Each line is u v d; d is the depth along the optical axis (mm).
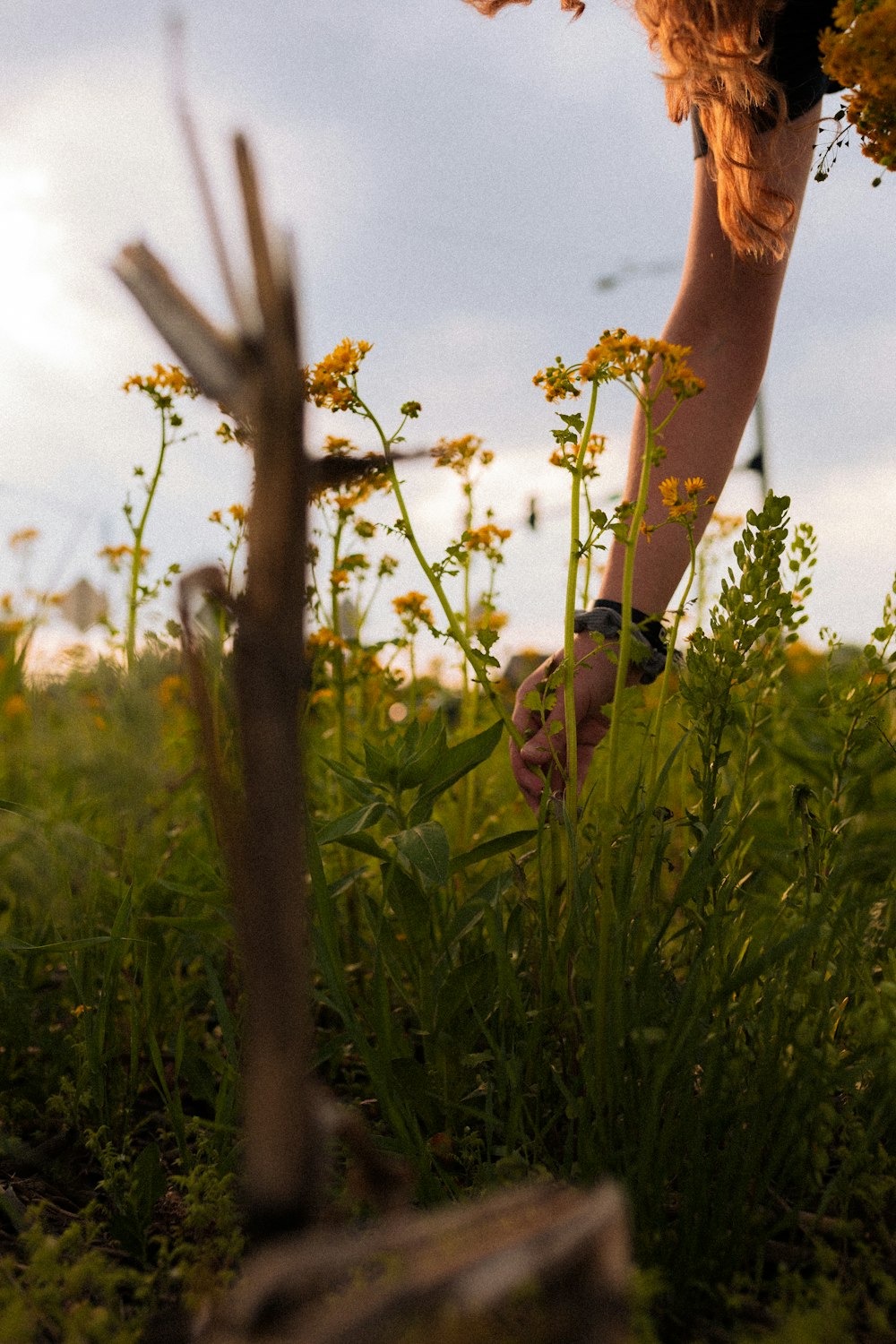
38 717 2340
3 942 1580
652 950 1396
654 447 1533
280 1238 626
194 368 634
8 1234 1418
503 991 1471
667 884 1886
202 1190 1382
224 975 2064
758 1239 1272
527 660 2768
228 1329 638
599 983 1333
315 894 1465
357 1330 592
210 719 651
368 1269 815
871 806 1731
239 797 677
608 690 1826
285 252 631
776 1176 1393
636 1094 1347
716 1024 1376
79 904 1924
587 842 1598
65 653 2658
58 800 2215
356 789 1694
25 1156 1554
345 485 688
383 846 1756
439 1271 623
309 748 2258
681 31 1782
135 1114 1807
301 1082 625
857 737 1678
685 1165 1303
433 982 1611
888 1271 1233
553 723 1589
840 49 1508
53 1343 1094
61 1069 1763
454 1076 1576
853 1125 1354
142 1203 1388
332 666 2299
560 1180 1287
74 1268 1091
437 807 2568
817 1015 1388
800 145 1985
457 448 2172
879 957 1610
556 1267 627
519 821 2578
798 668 2479
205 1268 1184
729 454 1970
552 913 1592
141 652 1983
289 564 633
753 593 1563
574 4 2086
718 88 1821
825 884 1489
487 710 2721
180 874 2152
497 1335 666
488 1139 1377
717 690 1583
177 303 636
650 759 1639
